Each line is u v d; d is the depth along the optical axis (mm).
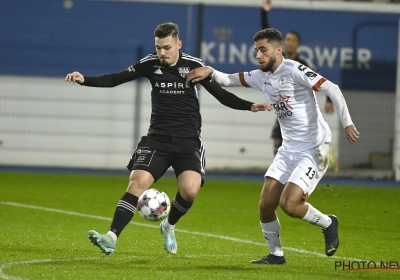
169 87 23875
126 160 70562
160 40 23250
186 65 24000
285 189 22688
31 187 51625
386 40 71188
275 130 47469
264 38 23047
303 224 36938
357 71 71250
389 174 69875
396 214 43250
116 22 70500
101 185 55344
